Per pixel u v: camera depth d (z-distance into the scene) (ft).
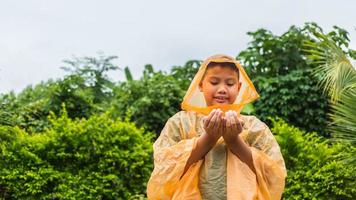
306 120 29.58
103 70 37.40
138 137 24.44
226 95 8.11
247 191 7.65
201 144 7.70
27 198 22.54
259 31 32.27
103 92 35.88
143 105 29.32
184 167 7.72
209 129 7.59
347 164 21.18
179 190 7.81
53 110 29.89
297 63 31.12
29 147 23.44
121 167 23.52
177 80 32.45
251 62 31.91
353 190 21.68
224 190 7.79
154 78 30.66
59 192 22.40
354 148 20.74
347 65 20.44
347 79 20.26
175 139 8.18
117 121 24.95
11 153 22.85
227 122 7.55
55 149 23.47
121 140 23.89
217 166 7.88
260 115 29.84
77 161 23.53
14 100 30.73
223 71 8.17
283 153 22.84
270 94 29.89
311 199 21.86
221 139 8.06
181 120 8.27
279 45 31.48
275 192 7.91
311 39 31.40
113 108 28.37
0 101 28.68
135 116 29.37
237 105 8.08
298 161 22.79
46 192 22.77
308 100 29.32
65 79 30.55
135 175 23.50
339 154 21.26
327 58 21.21
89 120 24.13
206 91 8.20
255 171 7.82
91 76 35.76
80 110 30.12
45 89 34.22
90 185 22.75
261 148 8.16
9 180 22.56
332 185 21.77
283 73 31.48
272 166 7.90
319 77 28.73
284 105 29.58
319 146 22.94
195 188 7.83
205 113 8.09
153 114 29.14
